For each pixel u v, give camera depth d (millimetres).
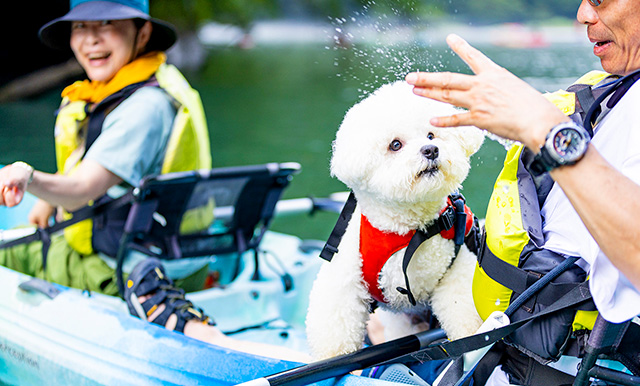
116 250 2203
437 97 1060
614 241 934
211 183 2186
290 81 13430
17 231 2441
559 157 946
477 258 1422
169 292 1991
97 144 2102
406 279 1396
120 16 2137
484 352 1324
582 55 18578
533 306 1228
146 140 2137
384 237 1412
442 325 1496
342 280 1453
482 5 32750
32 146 6520
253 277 2463
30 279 2002
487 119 1013
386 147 1358
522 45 25359
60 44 2598
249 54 20938
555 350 1211
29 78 10047
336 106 10008
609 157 1146
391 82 1523
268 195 2400
